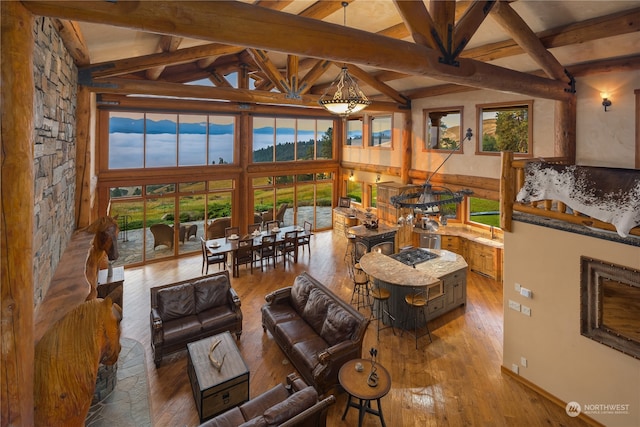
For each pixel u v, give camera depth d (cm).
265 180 1147
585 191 381
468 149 883
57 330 189
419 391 461
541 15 511
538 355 452
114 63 523
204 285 585
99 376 434
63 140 353
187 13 206
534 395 452
